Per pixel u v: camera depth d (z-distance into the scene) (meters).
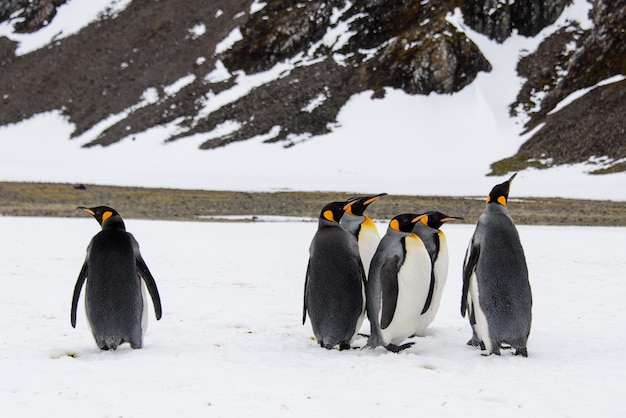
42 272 17.00
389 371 8.02
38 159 85.75
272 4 103.44
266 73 95.31
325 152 81.62
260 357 8.74
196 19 105.69
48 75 103.06
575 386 7.37
